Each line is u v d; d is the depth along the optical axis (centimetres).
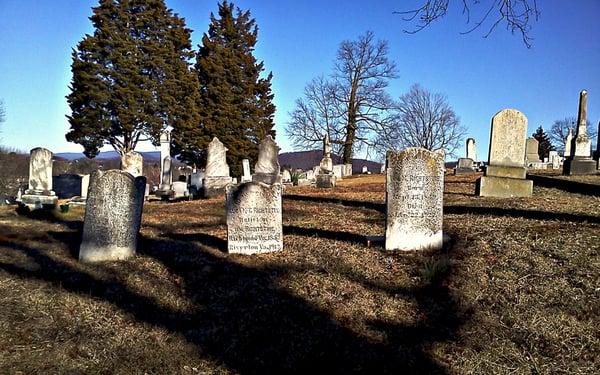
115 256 823
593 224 845
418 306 557
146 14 4062
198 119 4253
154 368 446
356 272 672
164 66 4153
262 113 4569
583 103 2030
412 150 767
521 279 600
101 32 3925
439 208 768
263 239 815
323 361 455
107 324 543
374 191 1948
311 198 1697
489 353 447
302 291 616
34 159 1806
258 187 812
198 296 628
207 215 1402
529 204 1171
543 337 467
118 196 825
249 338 507
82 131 3922
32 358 448
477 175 2509
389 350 466
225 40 4581
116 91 3916
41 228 1206
